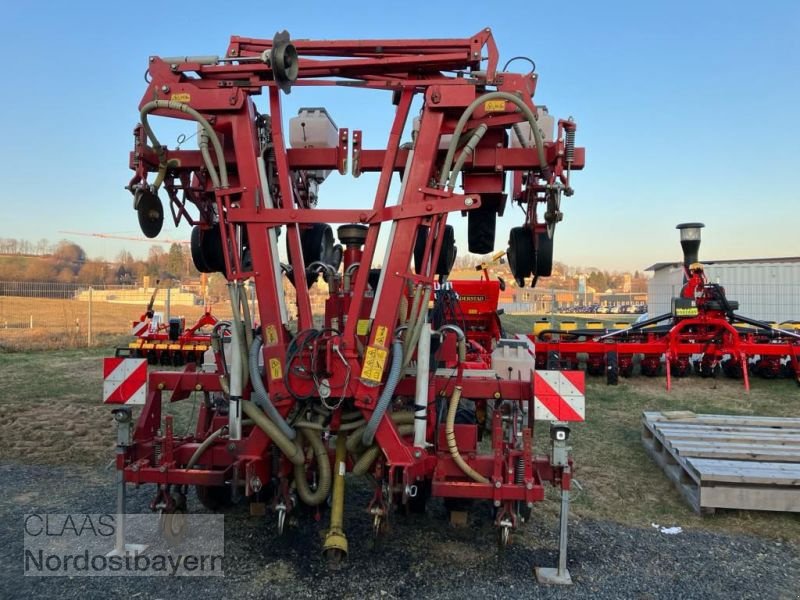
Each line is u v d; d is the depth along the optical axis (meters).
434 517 4.63
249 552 3.98
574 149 3.83
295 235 3.75
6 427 7.25
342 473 3.77
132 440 4.07
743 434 5.82
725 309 10.14
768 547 4.26
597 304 57.81
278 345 3.69
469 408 5.53
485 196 4.26
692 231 10.27
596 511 4.89
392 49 3.71
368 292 4.14
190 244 4.79
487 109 3.67
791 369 10.66
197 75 3.91
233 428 3.81
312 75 3.79
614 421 7.94
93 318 24.91
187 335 12.96
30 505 4.81
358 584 3.59
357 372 3.63
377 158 4.04
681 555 4.10
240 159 3.74
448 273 4.84
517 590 3.56
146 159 3.95
